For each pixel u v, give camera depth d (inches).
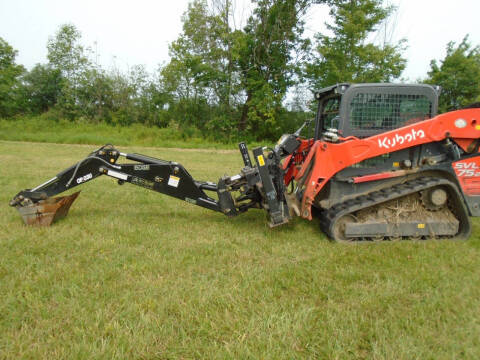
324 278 130.2
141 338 93.1
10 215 197.6
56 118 1078.4
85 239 162.6
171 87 1051.9
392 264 142.0
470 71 847.1
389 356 89.1
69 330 97.7
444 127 165.5
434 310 109.5
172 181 184.2
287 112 954.1
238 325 100.6
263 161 167.3
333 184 173.9
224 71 917.8
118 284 121.8
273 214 171.2
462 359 89.7
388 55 759.1
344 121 170.7
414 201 172.2
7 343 91.5
